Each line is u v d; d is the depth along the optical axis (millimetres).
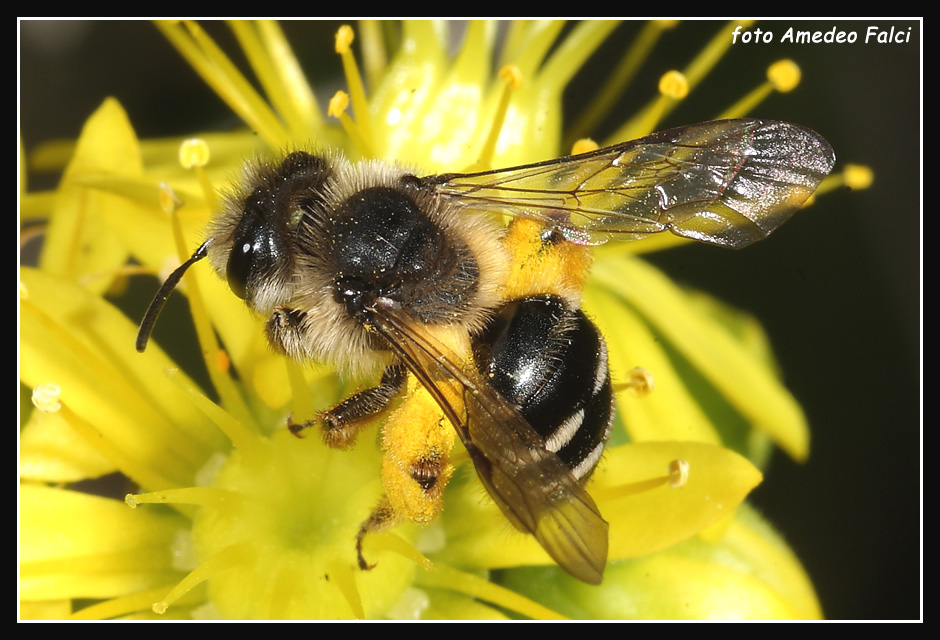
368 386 74
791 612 75
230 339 76
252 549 74
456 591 75
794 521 80
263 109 80
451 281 71
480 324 71
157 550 75
